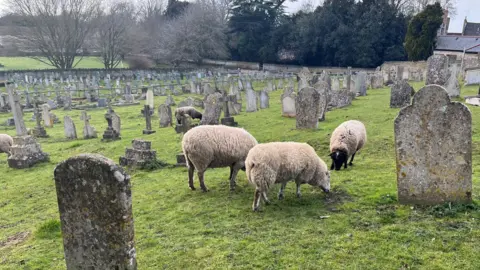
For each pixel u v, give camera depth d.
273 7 64.06
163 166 11.12
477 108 14.16
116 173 3.90
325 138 12.00
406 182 6.32
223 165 8.22
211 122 15.52
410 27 45.19
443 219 5.73
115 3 66.81
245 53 65.50
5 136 14.70
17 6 54.81
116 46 62.09
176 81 43.12
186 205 7.64
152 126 19.41
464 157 5.87
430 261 4.73
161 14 79.88
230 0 68.50
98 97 31.17
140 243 6.04
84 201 4.15
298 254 5.19
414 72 30.45
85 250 4.34
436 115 5.89
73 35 57.00
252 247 5.51
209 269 5.06
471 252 4.82
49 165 13.00
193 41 61.28
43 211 8.36
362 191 7.29
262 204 7.18
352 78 27.66
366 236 5.47
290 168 6.70
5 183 11.13
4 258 6.03
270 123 15.90
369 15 53.12
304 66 60.03
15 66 61.53
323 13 56.19
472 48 39.50
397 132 6.23
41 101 29.95
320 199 7.15
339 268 4.78
